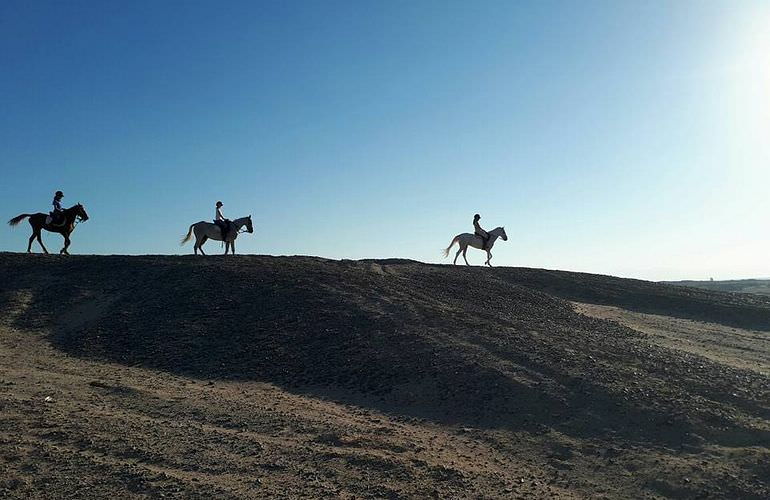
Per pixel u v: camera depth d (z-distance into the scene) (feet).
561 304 94.79
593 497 34.55
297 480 34.45
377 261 123.44
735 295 117.39
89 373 57.72
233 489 32.81
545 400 47.75
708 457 38.58
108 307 79.41
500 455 40.42
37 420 41.52
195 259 98.68
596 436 42.39
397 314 71.72
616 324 85.25
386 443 40.81
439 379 53.31
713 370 56.54
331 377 56.85
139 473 34.06
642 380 51.26
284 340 66.18
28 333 71.51
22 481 32.42
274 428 43.19
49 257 100.07
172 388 53.72
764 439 40.68
